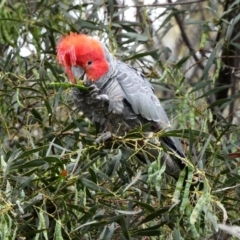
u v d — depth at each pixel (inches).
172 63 354.6
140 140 268.1
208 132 319.9
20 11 353.4
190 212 253.9
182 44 452.8
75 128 309.6
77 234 260.2
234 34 394.3
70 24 359.3
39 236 254.4
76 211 265.1
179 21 417.4
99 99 309.1
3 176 255.4
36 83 319.6
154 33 412.2
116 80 316.2
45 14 361.7
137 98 316.5
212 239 292.0
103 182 275.4
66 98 327.0
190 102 320.2
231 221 279.6
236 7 352.8
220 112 389.7
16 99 303.3
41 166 265.9
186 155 289.6
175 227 268.4
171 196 269.4
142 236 277.1
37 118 309.6
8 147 308.7
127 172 276.8
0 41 343.3
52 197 253.6
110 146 277.3
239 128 321.1
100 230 272.4
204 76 338.6
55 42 354.0
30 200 254.4
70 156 264.2
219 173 279.4
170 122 328.8
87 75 307.6
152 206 271.0
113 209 271.6
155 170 257.1
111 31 347.9
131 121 321.7
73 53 301.0
